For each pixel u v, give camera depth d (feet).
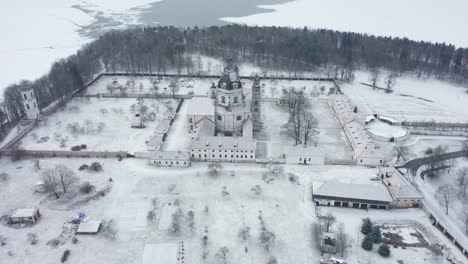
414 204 565.53
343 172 646.74
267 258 469.57
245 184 613.11
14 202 570.87
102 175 635.25
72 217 540.11
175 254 474.08
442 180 632.79
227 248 481.87
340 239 485.15
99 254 474.90
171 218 535.60
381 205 561.02
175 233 508.12
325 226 518.78
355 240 499.92
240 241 495.00
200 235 505.66
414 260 468.75
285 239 499.92
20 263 462.19
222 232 510.58
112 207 558.97
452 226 524.93
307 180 623.77
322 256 474.08
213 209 554.05
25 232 512.22
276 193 590.96
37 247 485.97
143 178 628.69
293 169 655.35
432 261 467.11
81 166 653.30
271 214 545.44
